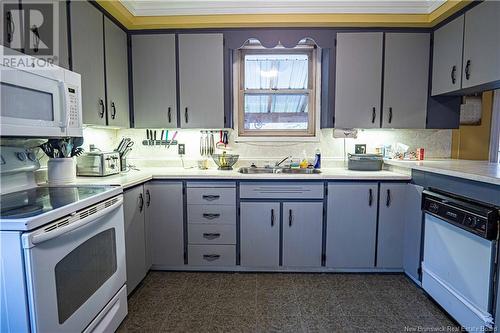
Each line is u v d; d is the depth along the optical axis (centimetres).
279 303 202
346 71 260
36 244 107
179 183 241
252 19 246
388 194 236
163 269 252
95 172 218
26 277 106
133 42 262
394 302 203
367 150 292
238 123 295
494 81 193
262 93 296
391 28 256
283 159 292
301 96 296
